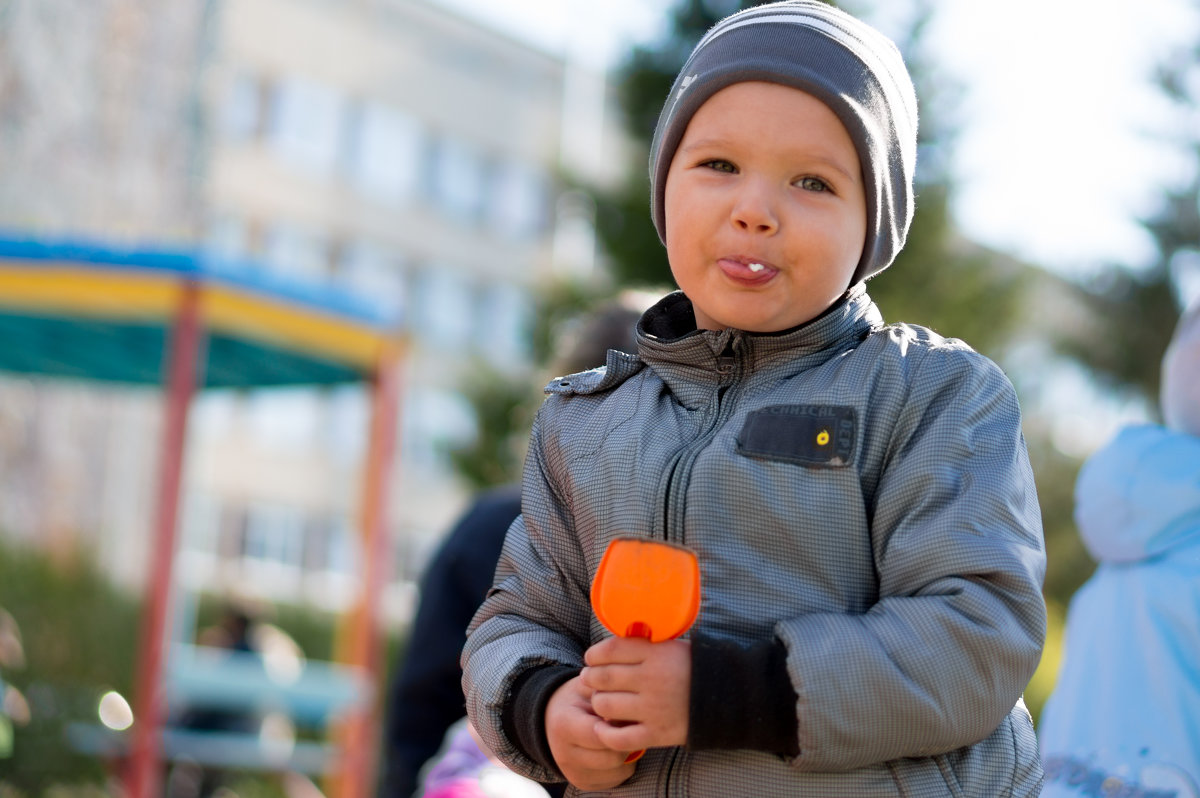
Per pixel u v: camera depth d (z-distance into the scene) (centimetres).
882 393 132
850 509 128
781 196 135
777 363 139
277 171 2448
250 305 553
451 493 2581
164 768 710
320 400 2527
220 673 723
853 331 142
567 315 1112
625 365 148
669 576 119
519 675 135
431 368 2619
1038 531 129
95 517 909
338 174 2533
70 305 537
